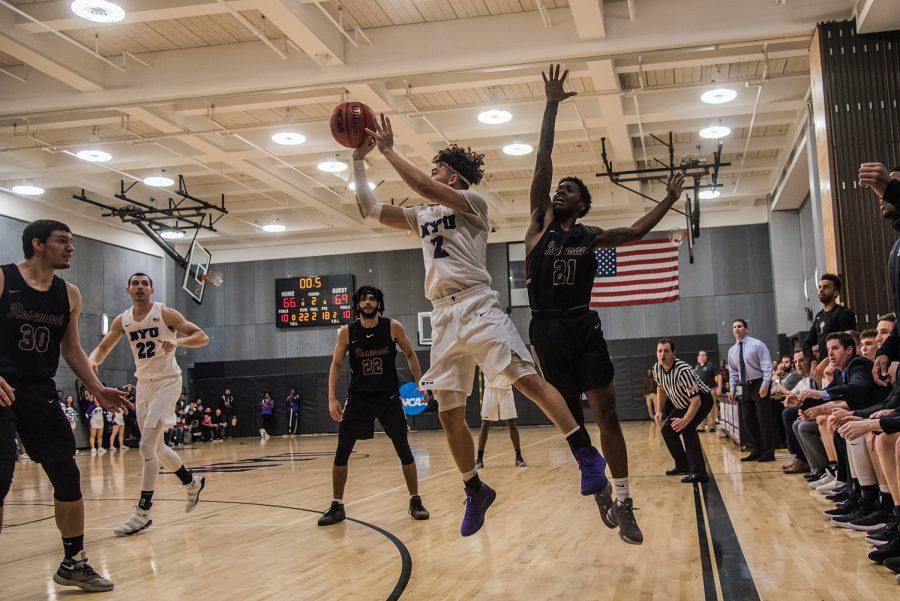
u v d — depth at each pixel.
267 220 21.52
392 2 10.20
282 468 11.00
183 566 4.24
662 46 10.24
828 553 3.89
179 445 19.61
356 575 3.81
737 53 11.09
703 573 3.55
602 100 12.37
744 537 4.39
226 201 19.73
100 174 16.89
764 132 15.84
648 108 13.34
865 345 5.11
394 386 5.62
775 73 12.70
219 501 7.21
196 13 9.41
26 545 5.09
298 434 22.30
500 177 18.20
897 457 3.49
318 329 22.89
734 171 18.23
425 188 3.38
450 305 3.48
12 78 11.71
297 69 11.09
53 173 15.56
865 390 4.78
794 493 6.07
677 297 18.16
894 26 9.38
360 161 3.64
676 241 18.41
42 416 3.66
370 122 3.61
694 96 13.21
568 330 3.53
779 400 9.66
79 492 3.78
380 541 4.72
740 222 20.77
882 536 3.91
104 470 11.89
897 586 3.21
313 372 22.62
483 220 3.54
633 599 3.15
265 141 14.52
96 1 8.79
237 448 17.12
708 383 14.24
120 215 17.83
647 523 4.96
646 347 20.92
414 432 21.05
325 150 14.78
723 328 20.61
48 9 9.78
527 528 4.96
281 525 5.55
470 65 10.71
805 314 19.16
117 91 11.45
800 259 19.33
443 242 3.51
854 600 3.03
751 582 3.36
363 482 8.46
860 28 9.45
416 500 5.61
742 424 10.11
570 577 3.58
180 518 6.12
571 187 3.66
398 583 3.60
